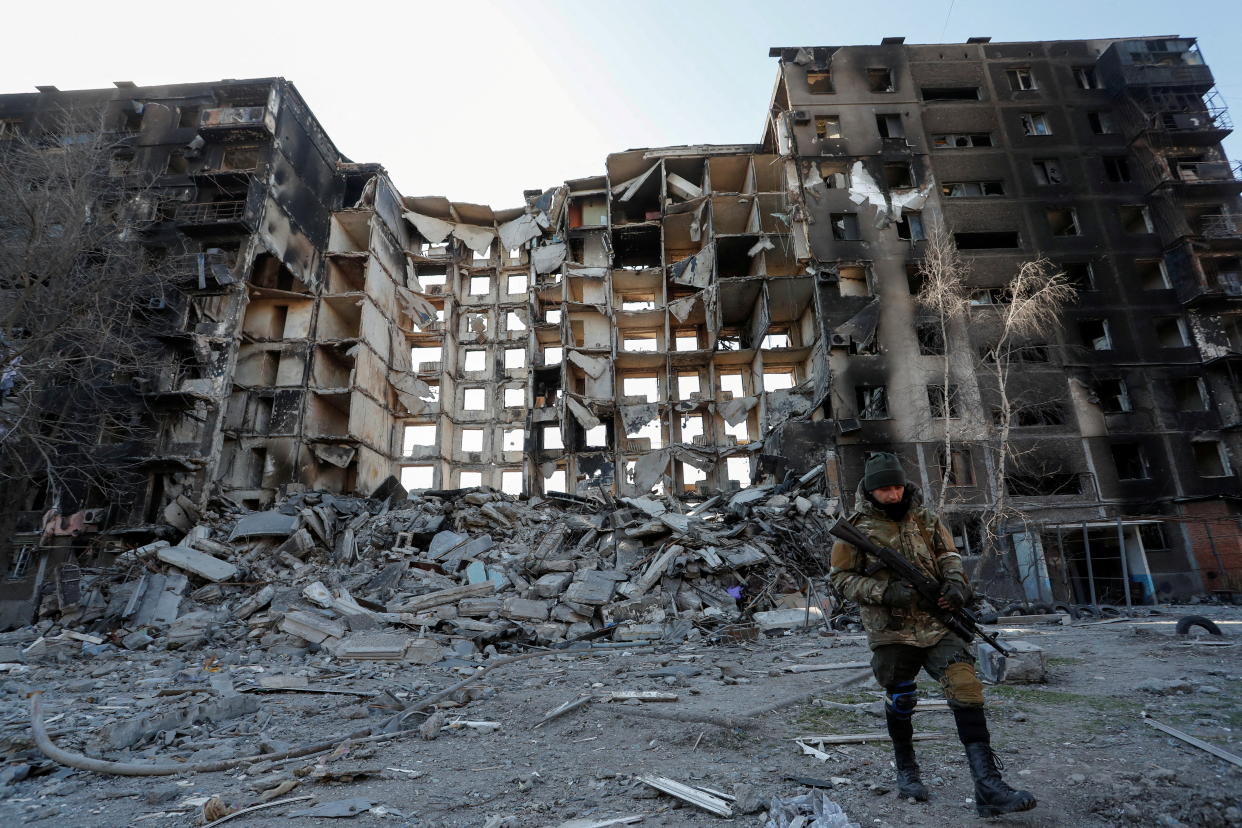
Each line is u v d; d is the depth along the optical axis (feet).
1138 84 94.63
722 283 100.01
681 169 113.09
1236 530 75.00
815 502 64.85
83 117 91.97
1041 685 18.48
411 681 25.57
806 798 9.45
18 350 57.41
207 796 11.49
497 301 119.44
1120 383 83.97
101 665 33.12
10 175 62.23
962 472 80.07
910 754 9.59
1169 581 73.61
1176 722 13.12
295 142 99.66
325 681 25.59
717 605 44.06
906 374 84.12
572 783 11.39
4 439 62.28
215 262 86.48
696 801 9.75
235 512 74.43
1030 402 82.28
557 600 43.14
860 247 91.04
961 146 98.48
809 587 43.32
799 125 97.71
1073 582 71.26
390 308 110.11
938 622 9.07
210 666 31.55
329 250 105.29
